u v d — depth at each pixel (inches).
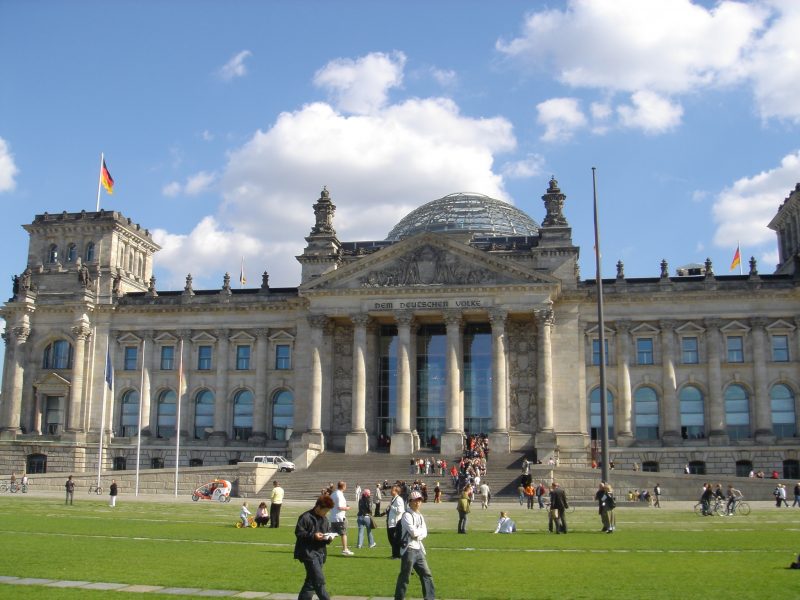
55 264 5900.6
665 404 4987.7
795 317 4936.0
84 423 5561.0
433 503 3838.6
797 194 5221.5
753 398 4933.6
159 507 3267.7
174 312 5610.2
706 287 5019.7
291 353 5467.5
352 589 1289.4
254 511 3058.6
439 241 4977.9
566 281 5093.5
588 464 4872.0
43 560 1540.4
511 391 5049.2
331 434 5113.2
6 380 5590.6
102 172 5925.2
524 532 2292.1
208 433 5506.9
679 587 1279.5
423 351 5251.0
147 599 1164.5
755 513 3029.0
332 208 5521.7
